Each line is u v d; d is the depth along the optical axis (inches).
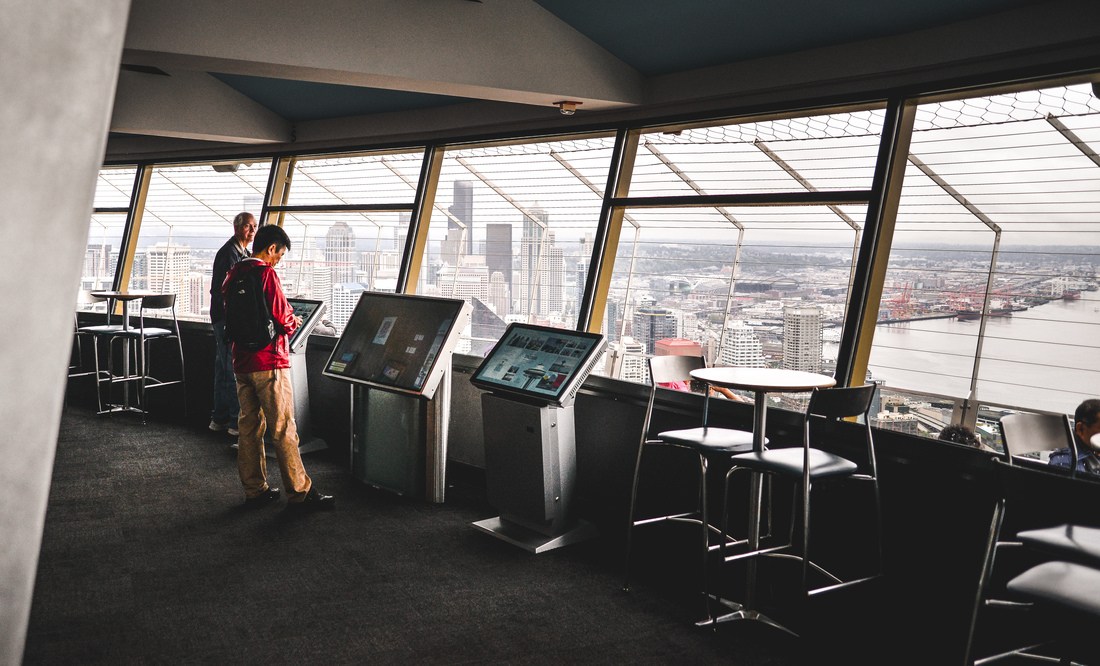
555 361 175.0
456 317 196.7
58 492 200.7
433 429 199.9
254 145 296.7
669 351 195.8
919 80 155.6
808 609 143.9
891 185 159.9
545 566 160.4
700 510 171.5
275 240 187.0
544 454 169.0
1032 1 139.4
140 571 151.8
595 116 210.8
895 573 147.3
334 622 132.3
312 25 169.2
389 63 175.5
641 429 187.3
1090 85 137.5
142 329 287.0
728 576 157.6
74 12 14.7
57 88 14.8
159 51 157.8
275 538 171.8
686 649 125.9
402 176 261.6
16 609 16.0
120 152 331.0
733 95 184.1
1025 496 89.9
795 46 170.7
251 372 184.7
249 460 193.2
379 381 201.3
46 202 15.0
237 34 163.3
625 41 188.7
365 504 198.1
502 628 131.5
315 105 264.8
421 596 143.8
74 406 312.8
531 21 187.0
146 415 294.8
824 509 157.5
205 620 131.8
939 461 141.5
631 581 153.6
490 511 195.8
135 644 123.0
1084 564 99.3
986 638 132.6
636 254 203.2
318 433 269.9
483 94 192.2
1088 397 135.4
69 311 16.0
